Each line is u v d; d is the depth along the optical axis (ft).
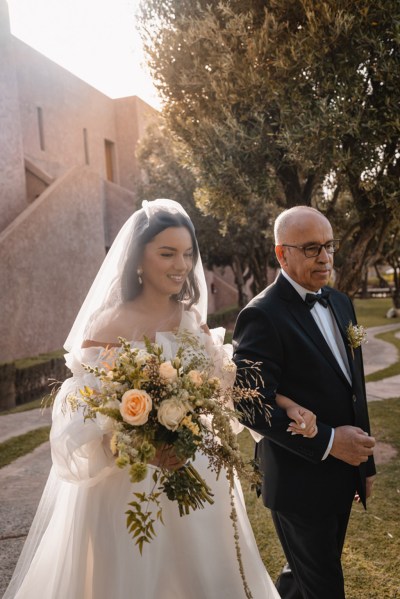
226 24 18.26
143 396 5.51
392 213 18.63
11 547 10.50
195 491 5.84
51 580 6.98
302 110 17.61
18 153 47.24
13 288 40.37
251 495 12.80
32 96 60.34
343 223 24.75
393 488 12.93
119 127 82.48
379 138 17.62
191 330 7.20
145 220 6.97
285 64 17.35
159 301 7.20
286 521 6.98
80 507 6.62
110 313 7.02
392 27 16.33
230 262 67.82
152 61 20.47
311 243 6.84
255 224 46.34
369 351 40.75
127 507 6.44
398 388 25.45
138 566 6.27
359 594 8.64
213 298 91.30
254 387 6.56
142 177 71.92
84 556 6.50
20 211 46.98
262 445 7.36
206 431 6.11
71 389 6.56
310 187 20.77
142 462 5.38
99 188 52.85
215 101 19.81
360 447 6.37
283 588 7.58
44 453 17.16
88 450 6.29
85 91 72.74
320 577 6.78
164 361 6.08
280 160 19.80
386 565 9.47
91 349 6.72
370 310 81.92
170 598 6.47
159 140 53.31
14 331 40.24
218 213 21.71
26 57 59.31
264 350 6.77
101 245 52.70
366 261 21.50
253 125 19.86
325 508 6.77
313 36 16.83
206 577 6.60
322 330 7.29
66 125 67.41
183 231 6.98
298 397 6.89
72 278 47.75
